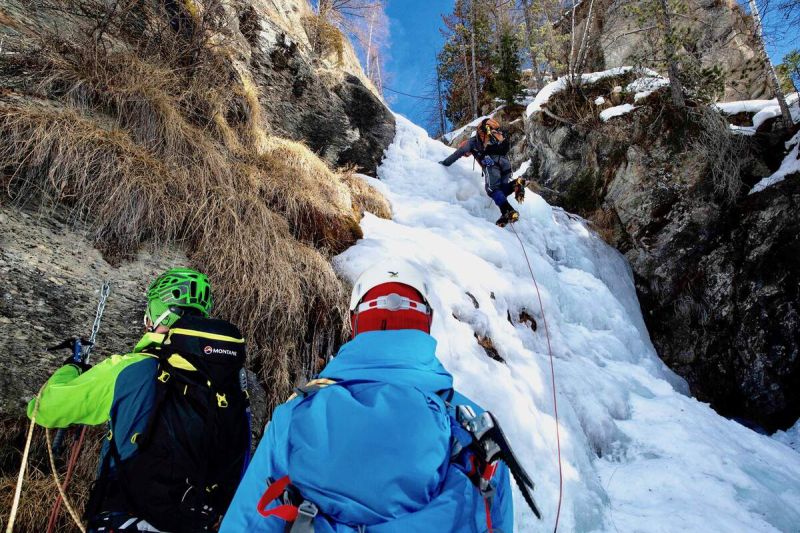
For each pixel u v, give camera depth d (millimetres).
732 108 11539
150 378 1766
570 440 4738
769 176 9984
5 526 2336
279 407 1209
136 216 3350
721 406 9414
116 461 1679
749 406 9203
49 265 2912
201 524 1665
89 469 2648
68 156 3191
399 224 6910
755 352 9164
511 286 6309
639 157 10352
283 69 7641
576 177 11305
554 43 14453
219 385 1789
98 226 3230
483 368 4664
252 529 1096
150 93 4121
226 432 1778
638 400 6125
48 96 3611
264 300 3645
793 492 4957
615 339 7457
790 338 8961
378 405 1087
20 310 2721
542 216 9055
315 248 4781
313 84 8008
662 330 9930
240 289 3564
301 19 9375
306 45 8734
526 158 13188
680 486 4594
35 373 2678
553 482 4121
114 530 1623
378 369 1200
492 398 4414
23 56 3701
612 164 10695
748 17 14203
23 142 3098
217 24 6047
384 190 7719
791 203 9219
